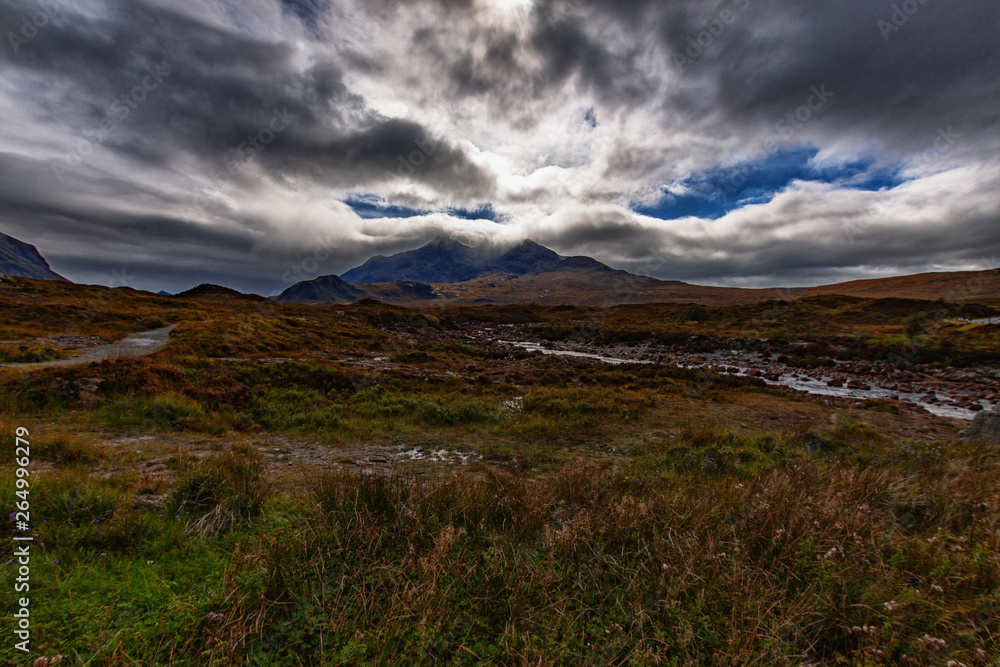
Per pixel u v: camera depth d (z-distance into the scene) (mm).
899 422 15742
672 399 18141
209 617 2887
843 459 9523
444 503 4750
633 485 6066
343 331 40688
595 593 3316
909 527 4824
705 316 66000
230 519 4789
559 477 5992
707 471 8367
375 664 2576
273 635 2828
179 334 25516
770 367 33219
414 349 34656
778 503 4684
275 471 7648
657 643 2865
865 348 36781
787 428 13883
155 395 11734
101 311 37469
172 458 7098
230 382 14516
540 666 2502
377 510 4414
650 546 3875
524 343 53594
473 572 3459
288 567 3408
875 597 3195
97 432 9031
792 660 2707
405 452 9719
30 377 11531
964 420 16797
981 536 4320
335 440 10500
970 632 2824
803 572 3602
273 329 33781
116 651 2535
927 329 41875
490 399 15938
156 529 4410
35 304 37281
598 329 57344
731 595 3094
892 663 2648
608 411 14852
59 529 4086
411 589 3041
